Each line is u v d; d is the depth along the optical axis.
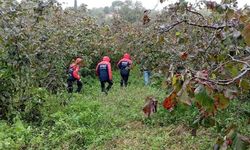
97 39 18.08
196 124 3.15
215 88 2.29
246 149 2.19
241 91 2.55
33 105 9.41
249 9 3.66
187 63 4.80
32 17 9.84
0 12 8.73
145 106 2.88
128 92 13.72
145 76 14.47
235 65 2.70
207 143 7.38
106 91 13.98
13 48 8.98
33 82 9.98
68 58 14.57
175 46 8.38
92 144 7.90
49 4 9.68
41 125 9.01
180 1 4.70
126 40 18.78
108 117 9.61
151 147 7.59
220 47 4.12
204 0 4.15
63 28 14.68
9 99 9.34
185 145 7.57
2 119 9.34
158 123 9.10
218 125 3.15
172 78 2.50
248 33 2.28
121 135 8.41
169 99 2.43
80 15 17.78
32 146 7.56
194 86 2.28
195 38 6.66
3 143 7.32
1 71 9.11
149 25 14.23
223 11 3.96
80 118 9.13
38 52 10.25
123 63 15.52
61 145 7.73
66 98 11.23
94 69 18.14
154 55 12.34
